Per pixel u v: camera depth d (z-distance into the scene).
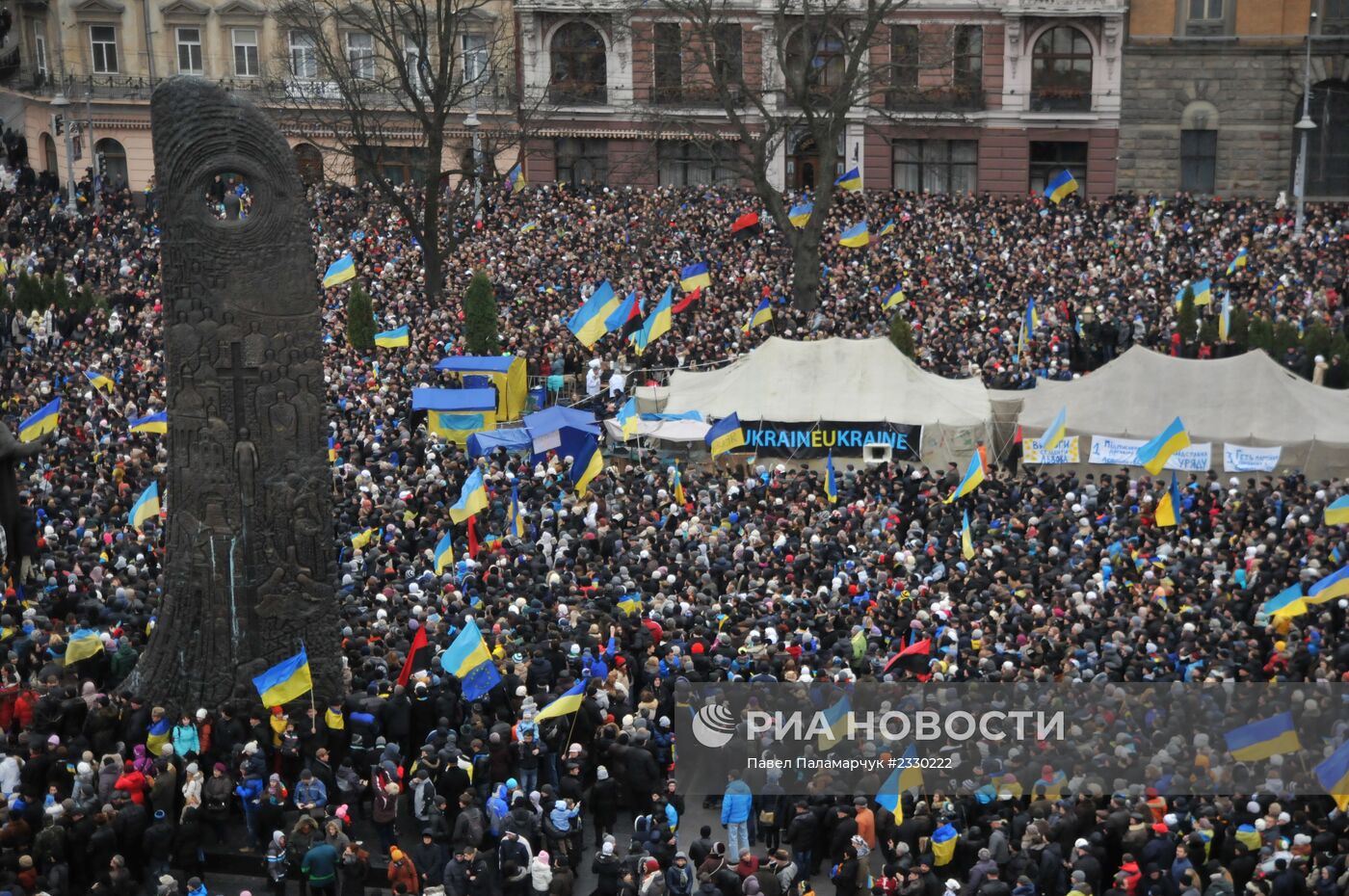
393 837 69.19
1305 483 111.25
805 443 120.19
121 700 74.00
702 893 61.09
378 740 70.44
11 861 61.91
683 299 150.62
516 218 183.38
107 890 61.84
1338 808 66.19
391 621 82.12
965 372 136.88
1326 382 136.38
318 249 173.88
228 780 68.81
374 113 180.88
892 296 149.38
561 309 155.75
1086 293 159.25
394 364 136.88
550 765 73.31
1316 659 77.12
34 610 81.06
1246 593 88.12
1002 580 88.50
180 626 75.31
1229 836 64.56
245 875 68.56
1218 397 117.81
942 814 66.69
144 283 165.25
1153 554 95.81
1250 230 180.62
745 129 167.50
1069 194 191.00
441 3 186.62
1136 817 64.88
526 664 75.50
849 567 91.50
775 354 123.94
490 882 65.31
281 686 72.31
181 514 74.81
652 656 77.00
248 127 72.56
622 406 126.38
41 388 125.44
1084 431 117.94
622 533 98.00
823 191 159.50
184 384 73.94
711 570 92.00
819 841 69.38
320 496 75.19
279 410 74.25
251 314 73.62
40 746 69.19
